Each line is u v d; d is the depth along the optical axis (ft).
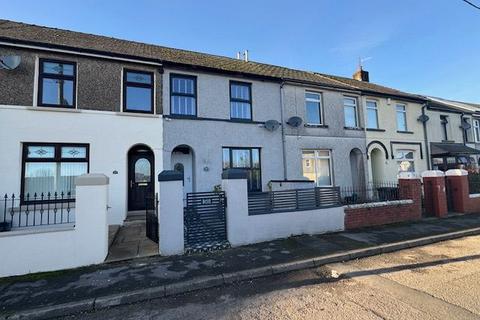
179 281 16.38
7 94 27.66
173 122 34.45
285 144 41.55
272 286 16.28
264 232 24.91
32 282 16.66
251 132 39.34
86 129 30.17
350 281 16.57
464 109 64.13
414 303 13.41
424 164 54.75
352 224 29.35
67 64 30.78
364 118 48.88
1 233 17.83
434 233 26.53
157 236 23.54
